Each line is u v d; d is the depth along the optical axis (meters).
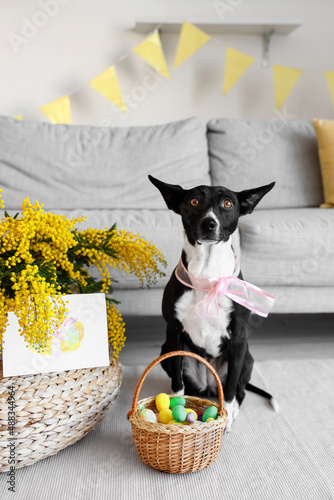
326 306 1.93
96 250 1.38
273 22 2.65
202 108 2.86
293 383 1.64
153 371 1.76
